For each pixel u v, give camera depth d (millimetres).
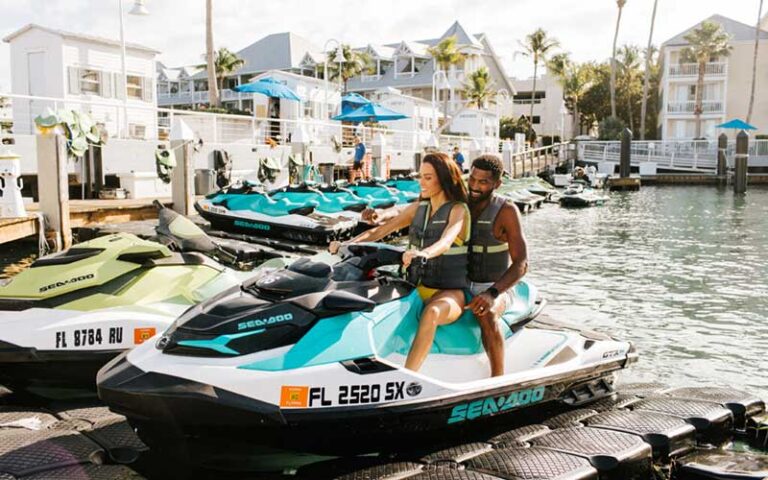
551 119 74438
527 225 21359
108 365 4230
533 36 66938
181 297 5766
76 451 4156
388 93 52000
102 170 17172
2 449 4172
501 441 4672
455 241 4848
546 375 4902
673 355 7676
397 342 4598
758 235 18562
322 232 14078
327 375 4082
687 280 12023
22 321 5215
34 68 29359
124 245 5836
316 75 56031
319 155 26359
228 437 4012
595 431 4789
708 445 5121
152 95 32250
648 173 45812
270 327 4141
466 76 60781
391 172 32594
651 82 67125
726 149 43625
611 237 18266
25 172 16078
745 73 57156
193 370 3932
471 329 5039
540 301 5781
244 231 15109
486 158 4938
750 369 7211
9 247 13070
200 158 20828
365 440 4312
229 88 61719
